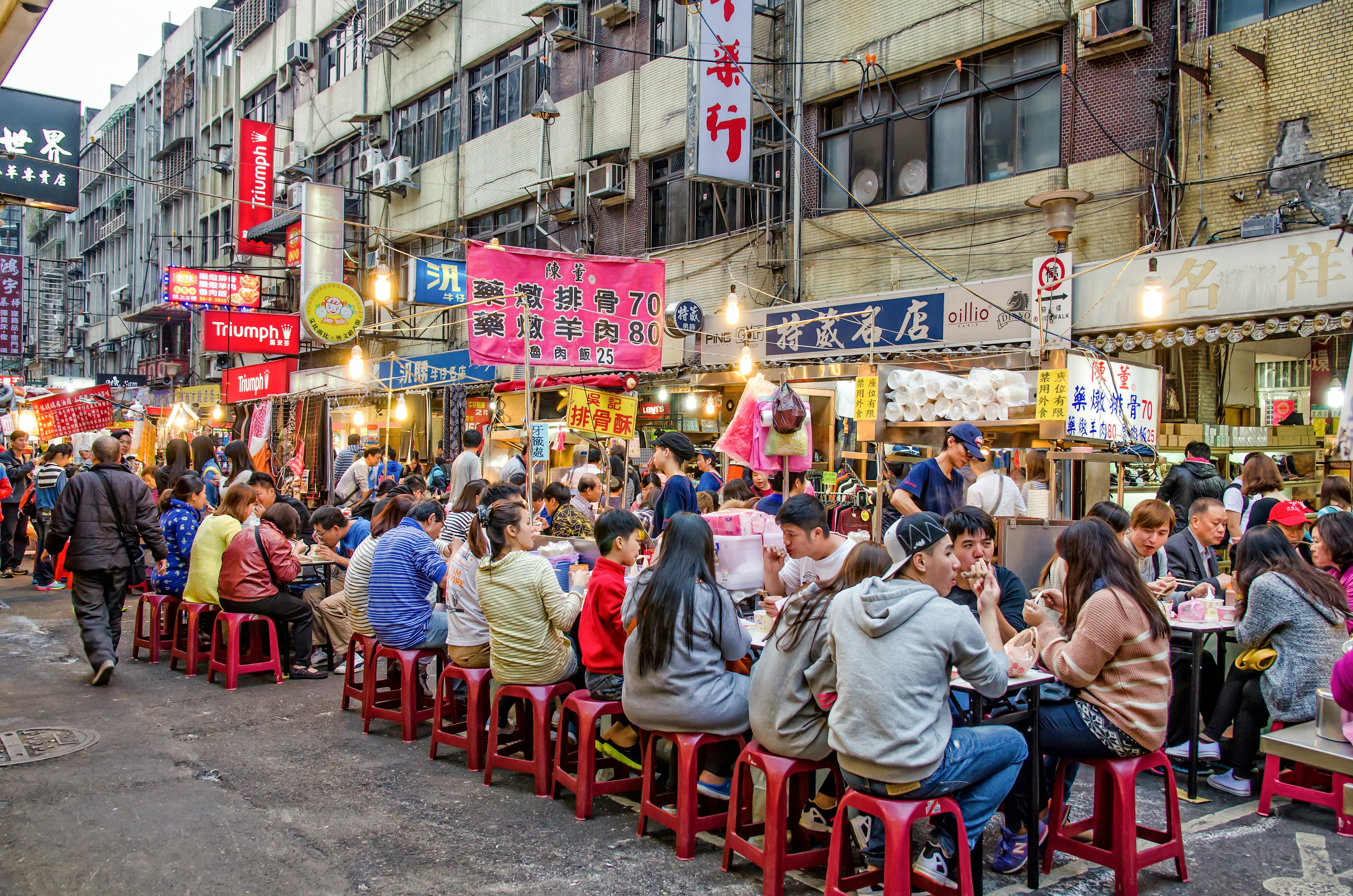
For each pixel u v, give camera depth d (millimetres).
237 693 6340
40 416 14328
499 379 16047
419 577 5500
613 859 3801
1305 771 4570
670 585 3857
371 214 23406
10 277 29719
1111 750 3539
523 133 18797
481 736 4973
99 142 42688
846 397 10141
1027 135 10953
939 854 3246
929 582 3283
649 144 16047
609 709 4289
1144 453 6242
